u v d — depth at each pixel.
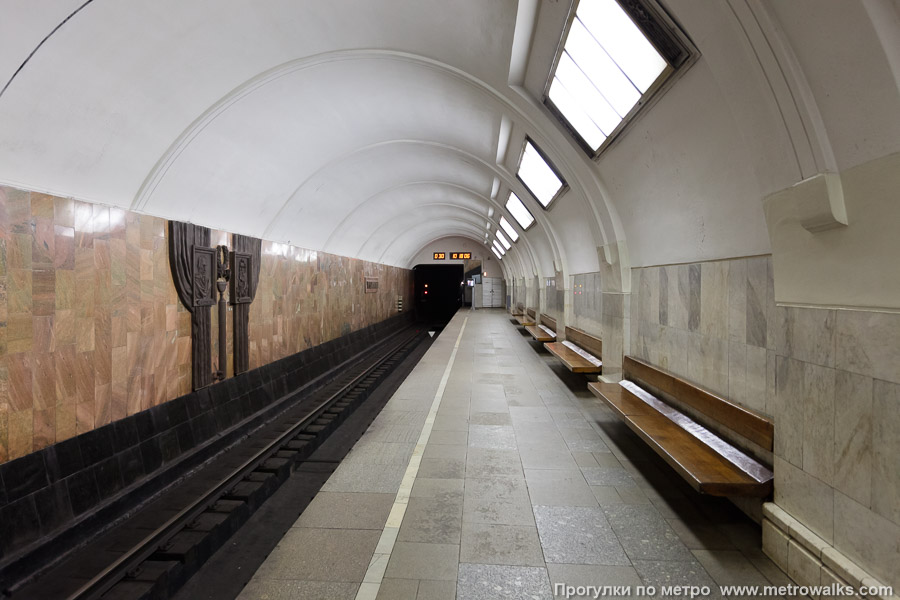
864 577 2.12
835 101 2.11
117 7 3.71
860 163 2.09
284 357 9.53
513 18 4.22
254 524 4.82
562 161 6.50
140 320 5.35
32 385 3.98
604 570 2.81
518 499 3.80
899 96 1.84
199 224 6.68
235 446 6.85
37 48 3.48
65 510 4.11
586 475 4.28
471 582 2.72
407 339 21.89
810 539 2.50
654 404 4.97
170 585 3.57
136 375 5.27
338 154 9.07
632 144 4.79
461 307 34.69
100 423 4.71
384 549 3.09
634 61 3.80
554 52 4.50
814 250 2.46
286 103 6.43
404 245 23.31
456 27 4.98
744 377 3.50
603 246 6.73
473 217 20.52
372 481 4.22
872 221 2.07
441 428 5.76
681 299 4.66
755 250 3.35
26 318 3.94
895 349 1.99
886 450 2.04
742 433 3.38
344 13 5.04
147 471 5.20
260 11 4.64
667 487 4.01
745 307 3.48
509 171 9.82
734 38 2.51
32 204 3.99
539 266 15.94
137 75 4.37
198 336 6.45
